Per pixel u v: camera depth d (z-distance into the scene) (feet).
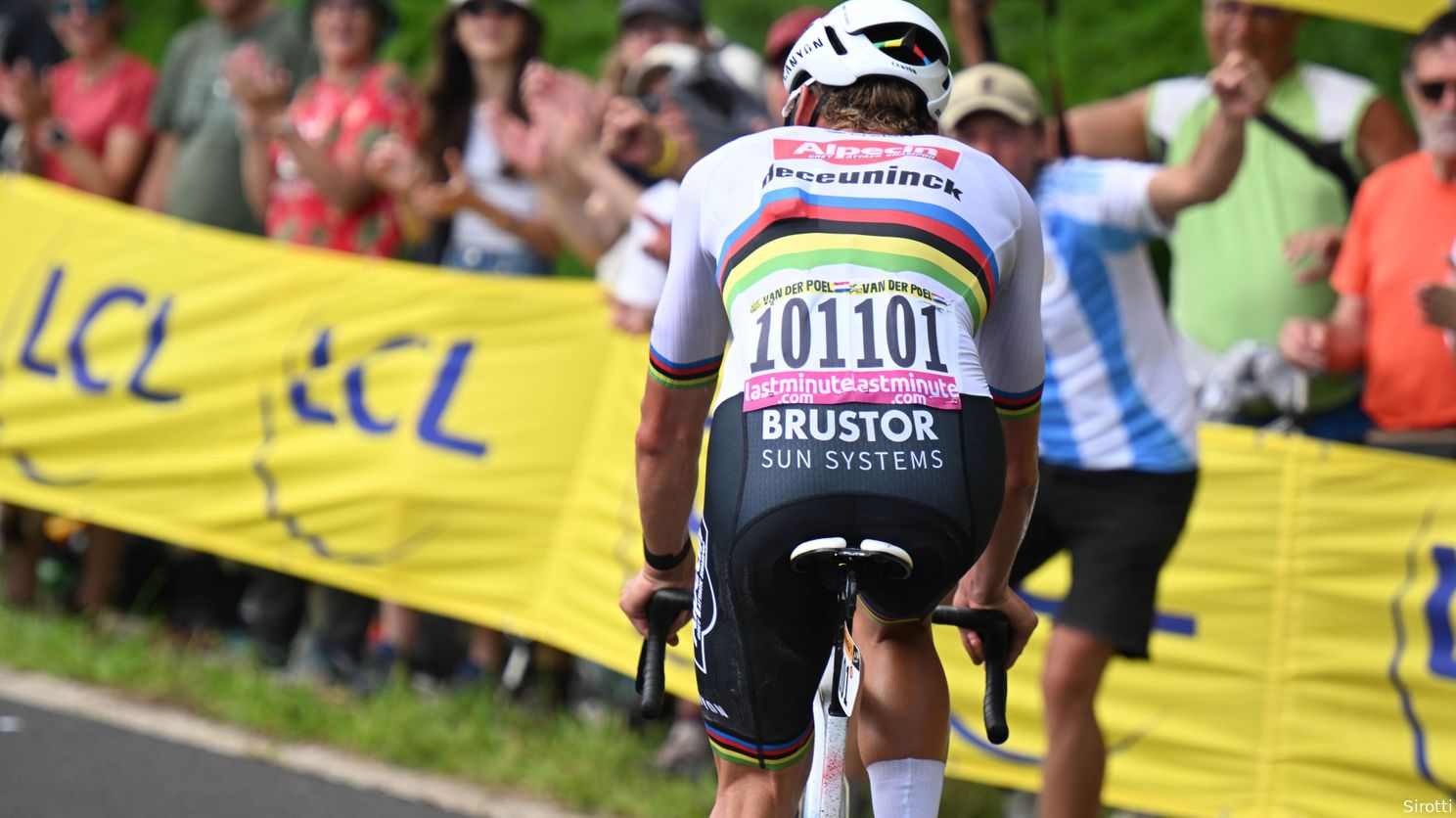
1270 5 56.34
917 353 28.58
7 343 65.57
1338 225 56.90
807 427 28.25
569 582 56.75
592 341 57.82
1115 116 62.23
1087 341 44.75
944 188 29.96
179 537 62.80
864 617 33.37
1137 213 43.34
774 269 29.30
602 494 56.39
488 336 59.11
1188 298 58.23
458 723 55.67
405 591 59.21
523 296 58.85
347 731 54.13
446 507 58.90
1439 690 46.37
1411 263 50.98
